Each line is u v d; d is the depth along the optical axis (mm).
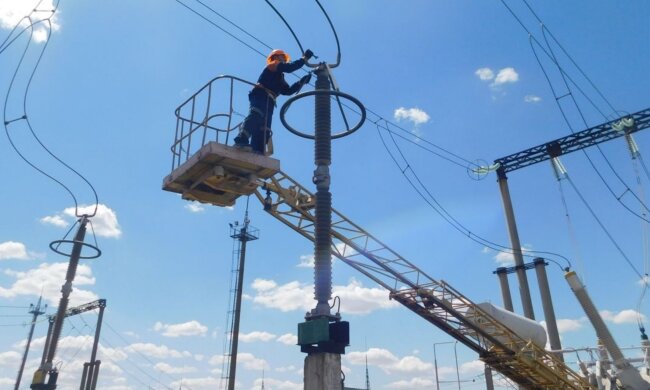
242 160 10008
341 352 7027
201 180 10539
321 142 8055
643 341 22594
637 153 28172
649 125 28484
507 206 35219
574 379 25578
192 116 11273
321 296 7301
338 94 7855
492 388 33969
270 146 11109
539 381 25719
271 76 10898
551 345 32406
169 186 11430
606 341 22203
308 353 7129
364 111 8117
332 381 6762
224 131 10766
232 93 10688
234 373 38781
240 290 41312
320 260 7492
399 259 23484
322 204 7766
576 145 32000
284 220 20266
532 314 33031
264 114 10688
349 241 22516
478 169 35969
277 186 19547
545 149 32969
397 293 24406
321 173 7891
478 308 24578
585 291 22531
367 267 23516
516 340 24766
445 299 24219
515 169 35281
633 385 21547
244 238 42469
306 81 11062
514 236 34719
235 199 11859
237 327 40062
